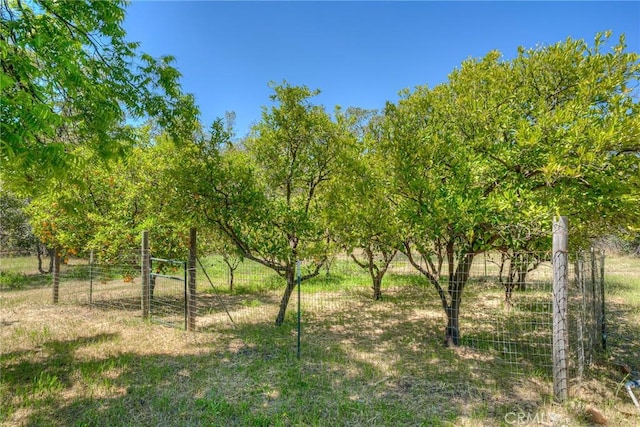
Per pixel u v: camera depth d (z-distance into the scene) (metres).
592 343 4.50
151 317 6.50
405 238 4.86
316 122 5.98
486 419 3.13
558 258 3.48
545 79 5.04
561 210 3.99
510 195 3.75
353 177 5.36
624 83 4.40
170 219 6.57
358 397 3.55
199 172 5.57
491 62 5.56
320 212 5.73
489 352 4.80
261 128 6.22
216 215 5.67
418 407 3.34
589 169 3.68
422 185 4.22
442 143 4.50
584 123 3.66
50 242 7.72
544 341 5.22
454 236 4.44
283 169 6.18
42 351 4.87
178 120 5.95
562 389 3.43
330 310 7.18
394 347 5.00
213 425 3.08
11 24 3.31
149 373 4.12
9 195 10.55
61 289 9.45
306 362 4.43
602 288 5.04
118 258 7.43
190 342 5.23
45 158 3.27
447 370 4.20
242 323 6.25
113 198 7.55
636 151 3.65
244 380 3.94
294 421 3.12
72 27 4.11
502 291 8.58
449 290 5.08
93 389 3.74
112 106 4.48
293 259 5.82
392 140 4.80
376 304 7.68
